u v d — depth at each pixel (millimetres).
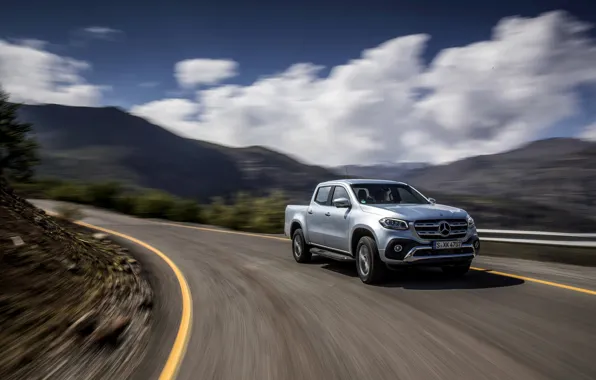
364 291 7133
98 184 28984
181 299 7117
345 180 9344
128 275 8859
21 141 17609
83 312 5906
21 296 5609
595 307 5633
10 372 4141
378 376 3740
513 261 9586
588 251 9008
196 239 15781
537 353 4094
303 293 7152
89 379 4027
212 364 4180
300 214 10453
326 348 4504
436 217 7367
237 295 7195
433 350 4309
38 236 7719
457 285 7312
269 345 4668
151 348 4781
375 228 7539
